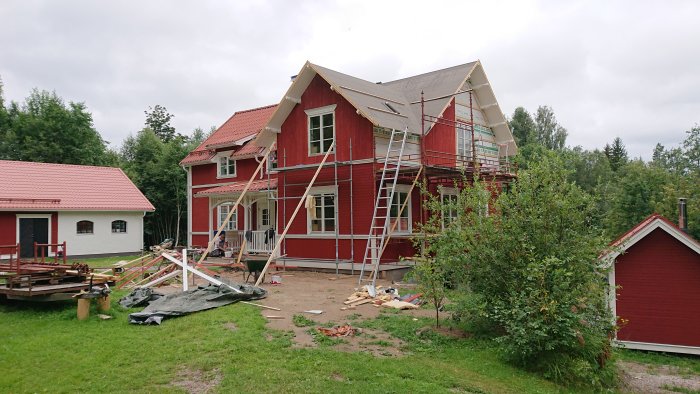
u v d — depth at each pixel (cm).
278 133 2064
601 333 894
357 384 716
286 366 775
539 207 935
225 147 2773
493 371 811
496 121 2483
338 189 1872
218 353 831
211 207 2562
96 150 4197
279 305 1218
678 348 1117
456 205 1044
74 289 1170
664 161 4881
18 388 702
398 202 1859
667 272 1139
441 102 2033
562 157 1049
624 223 3062
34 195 2647
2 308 1174
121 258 2783
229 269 1961
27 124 3950
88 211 2784
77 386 709
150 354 834
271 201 2422
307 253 1947
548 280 860
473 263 962
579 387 803
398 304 1220
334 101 1886
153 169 3950
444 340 948
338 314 1130
